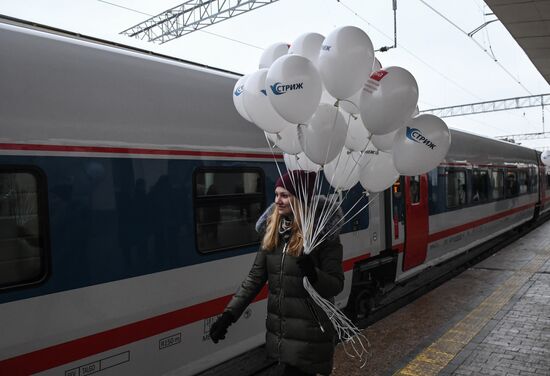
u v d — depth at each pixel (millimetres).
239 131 4066
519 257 9977
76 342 2900
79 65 3023
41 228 2756
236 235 4023
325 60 2627
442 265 9648
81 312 2922
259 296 4227
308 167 3264
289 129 2953
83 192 2947
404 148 2789
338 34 2619
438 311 6188
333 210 2553
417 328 5551
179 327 3525
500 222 11609
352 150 3172
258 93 2848
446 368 4238
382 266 6586
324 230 2436
